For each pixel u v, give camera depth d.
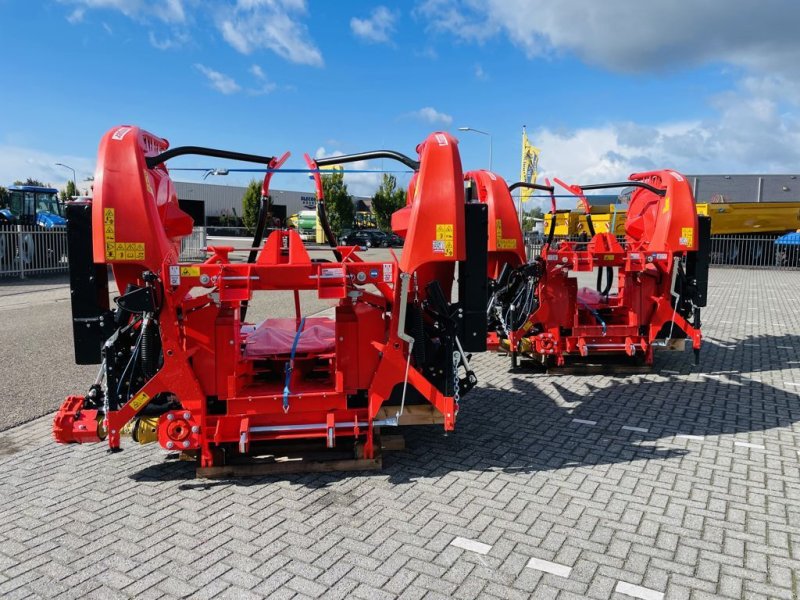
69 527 3.30
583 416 5.21
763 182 36.41
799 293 14.95
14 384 6.25
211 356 3.86
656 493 3.70
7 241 17.83
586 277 20.44
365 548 3.06
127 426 3.83
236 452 4.18
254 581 2.78
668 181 6.50
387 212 44.84
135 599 2.65
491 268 6.74
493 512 3.45
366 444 4.03
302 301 13.14
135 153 3.70
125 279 3.86
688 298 6.61
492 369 7.00
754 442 4.58
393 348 3.93
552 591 2.71
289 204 46.69
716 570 2.87
